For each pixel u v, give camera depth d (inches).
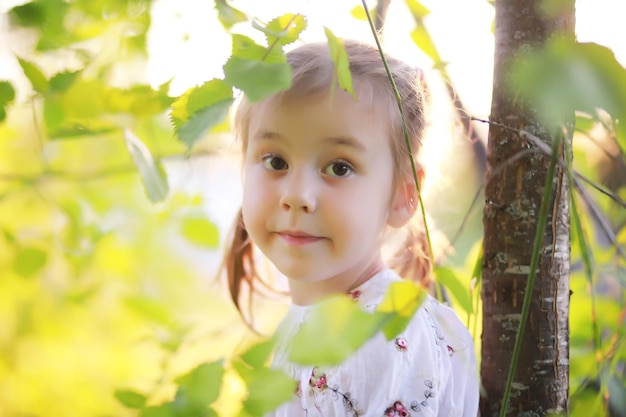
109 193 61.4
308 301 43.1
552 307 34.2
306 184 37.9
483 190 35.4
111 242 64.6
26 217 63.9
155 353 62.4
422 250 47.3
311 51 38.6
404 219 41.8
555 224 33.9
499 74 33.8
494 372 35.0
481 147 49.9
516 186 33.9
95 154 62.0
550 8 25.0
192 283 67.3
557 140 23.6
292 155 38.2
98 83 37.3
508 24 33.1
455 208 48.4
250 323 52.1
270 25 26.6
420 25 40.8
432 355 36.3
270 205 38.7
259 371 25.2
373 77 39.7
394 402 35.2
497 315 34.8
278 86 23.0
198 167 54.7
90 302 66.5
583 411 38.9
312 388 36.6
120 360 68.7
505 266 34.4
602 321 45.8
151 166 34.9
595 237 45.0
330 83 37.7
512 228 34.2
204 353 42.3
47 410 70.3
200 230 57.9
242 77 23.2
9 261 61.9
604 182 46.1
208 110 23.4
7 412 71.7
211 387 25.9
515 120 33.6
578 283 45.7
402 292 24.7
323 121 37.8
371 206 39.0
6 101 35.8
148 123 46.0
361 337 23.3
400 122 40.6
